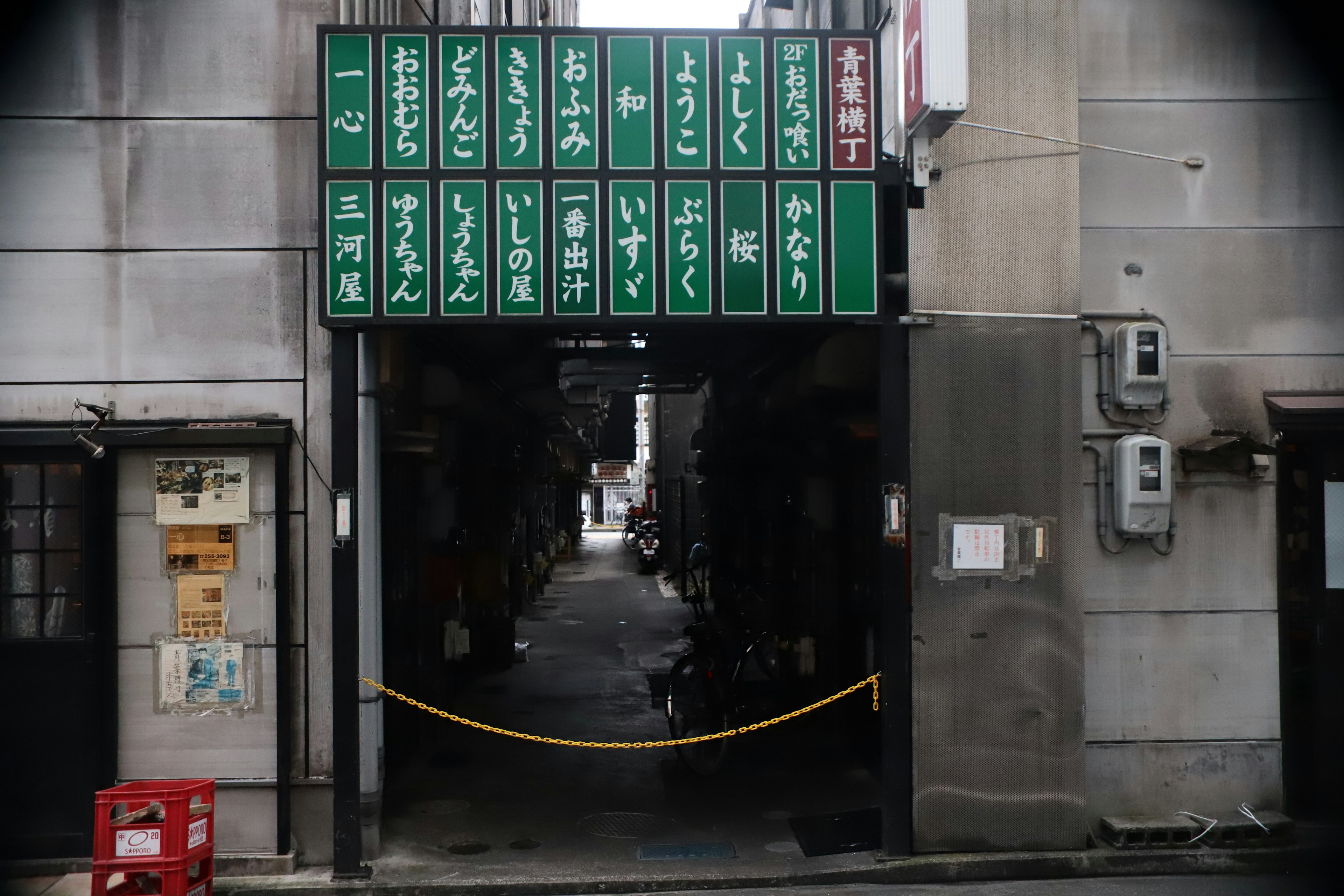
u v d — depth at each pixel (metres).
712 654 6.98
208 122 5.25
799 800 6.18
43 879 4.96
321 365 5.22
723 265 5.06
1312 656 5.71
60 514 5.17
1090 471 5.64
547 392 10.85
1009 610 5.27
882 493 5.25
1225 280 5.73
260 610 5.14
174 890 4.28
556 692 9.24
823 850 5.29
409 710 6.99
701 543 17.05
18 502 5.15
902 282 5.35
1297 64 5.77
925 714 5.21
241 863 5.01
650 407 31.62
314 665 5.16
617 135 5.04
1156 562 5.62
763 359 9.01
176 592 5.13
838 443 7.54
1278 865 5.17
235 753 5.11
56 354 5.17
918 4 4.90
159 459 5.14
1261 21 5.77
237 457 5.15
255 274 5.23
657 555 21.70
